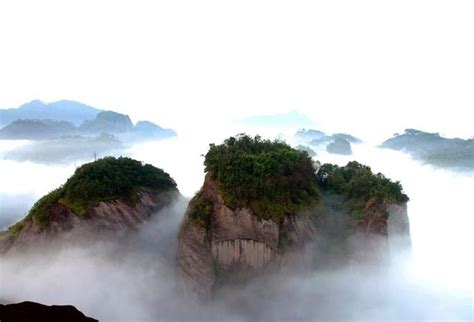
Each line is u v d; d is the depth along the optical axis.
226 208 47.94
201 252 47.91
